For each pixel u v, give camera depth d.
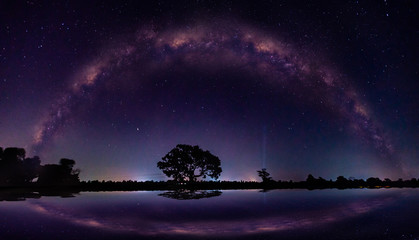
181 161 24.56
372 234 10.45
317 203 18.17
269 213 14.76
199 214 14.32
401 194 22.55
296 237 10.09
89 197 19.97
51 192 21.88
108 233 10.41
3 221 12.20
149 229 11.10
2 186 22.53
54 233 10.33
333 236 10.23
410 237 10.00
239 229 11.20
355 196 21.48
